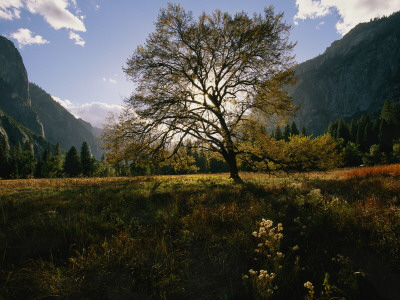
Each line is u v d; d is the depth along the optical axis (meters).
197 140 16.09
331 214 4.17
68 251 3.64
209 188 10.05
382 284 2.55
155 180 16.58
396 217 3.99
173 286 2.76
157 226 4.67
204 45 16.34
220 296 2.55
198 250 3.67
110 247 3.55
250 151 17.95
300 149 19.36
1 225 4.54
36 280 2.75
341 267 2.89
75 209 6.01
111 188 11.16
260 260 3.15
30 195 8.94
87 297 2.56
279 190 8.15
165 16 15.96
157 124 14.74
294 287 2.62
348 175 14.41
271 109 16.62
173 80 16.64
